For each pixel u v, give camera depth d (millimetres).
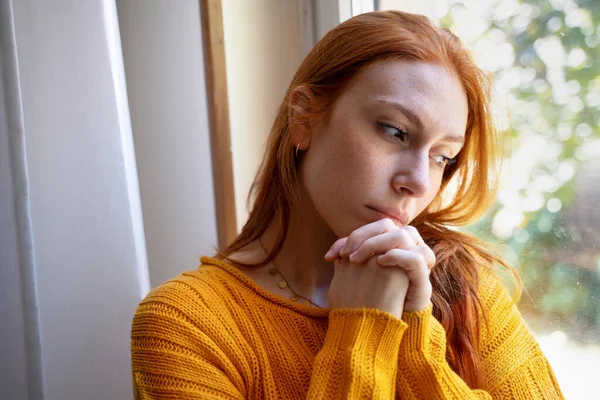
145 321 620
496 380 664
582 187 864
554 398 668
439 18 991
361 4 1025
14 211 664
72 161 742
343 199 621
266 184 743
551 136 892
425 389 595
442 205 837
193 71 923
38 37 728
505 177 892
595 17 835
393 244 599
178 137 932
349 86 619
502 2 924
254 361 614
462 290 717
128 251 759
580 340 880
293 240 713
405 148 613
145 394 587
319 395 560
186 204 941
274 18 1047
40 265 738
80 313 752
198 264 947
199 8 911
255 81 1026
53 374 746
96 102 741
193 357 592
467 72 657
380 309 599
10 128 651
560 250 893
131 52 917
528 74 907
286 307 664
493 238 962
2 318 678
